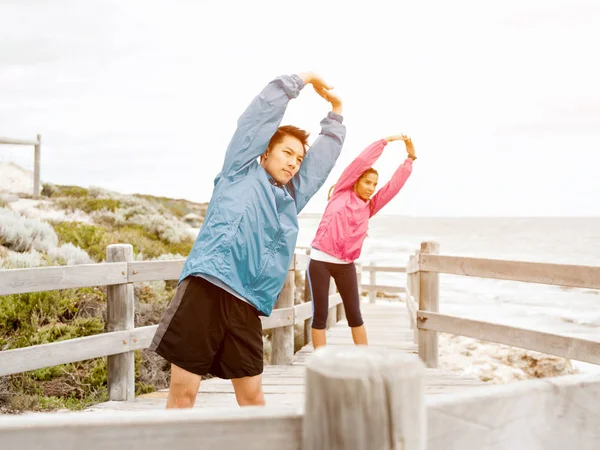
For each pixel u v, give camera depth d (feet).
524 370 36.01
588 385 2.39
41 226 31.09
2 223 28.27
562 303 83.71
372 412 1.78
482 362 36.47
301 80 7.56
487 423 2.16
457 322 15.76
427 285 17.06
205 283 6.97
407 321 32.89
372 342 23.94
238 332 7.09
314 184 8.34
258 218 7.09
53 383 15.44
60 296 19.38
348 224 14.83
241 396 7.41
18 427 1.79
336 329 28.35
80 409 13.79
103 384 15.84
